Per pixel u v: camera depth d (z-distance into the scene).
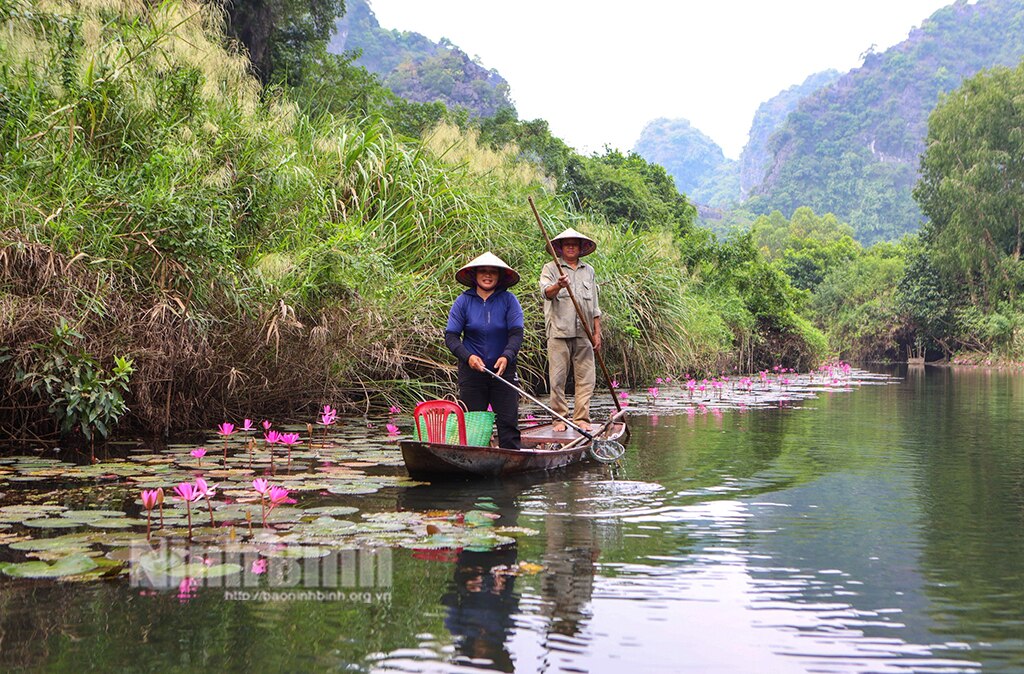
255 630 2.36
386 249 8.75
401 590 2.70
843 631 2.40
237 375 6.92
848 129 152.38
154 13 7.91
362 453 5.62
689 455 5.88
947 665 2.17
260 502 3.96
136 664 2.12
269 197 7.82
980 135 38.69
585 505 4.08
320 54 19.20
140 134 7.30
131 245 6.36
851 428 7.73
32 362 5.61
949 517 3.89
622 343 12.41
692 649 2.26
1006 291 37.69
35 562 2.92
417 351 8.55
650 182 26.86
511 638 2.32
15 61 7.04
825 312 50.28
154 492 3.24
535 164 12.55
